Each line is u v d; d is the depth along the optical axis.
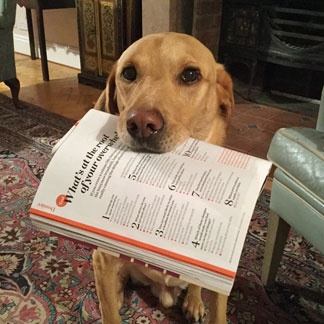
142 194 0.73
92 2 3.46
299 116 3.16
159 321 1.26
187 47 1.00
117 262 1.05
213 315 1.09
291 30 3.20
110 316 1.09
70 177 0.76
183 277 0.70
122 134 0.84
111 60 3.54
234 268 0.66
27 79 3.98
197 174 0.75
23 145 2.44
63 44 4.47
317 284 1.44
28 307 1.29
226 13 3.36
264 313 1.30
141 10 3.28
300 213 1.15
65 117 2.95
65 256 1.53
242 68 3.71
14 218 1.74
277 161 1.20
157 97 0.92
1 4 2.72
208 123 1.13
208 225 0.69
